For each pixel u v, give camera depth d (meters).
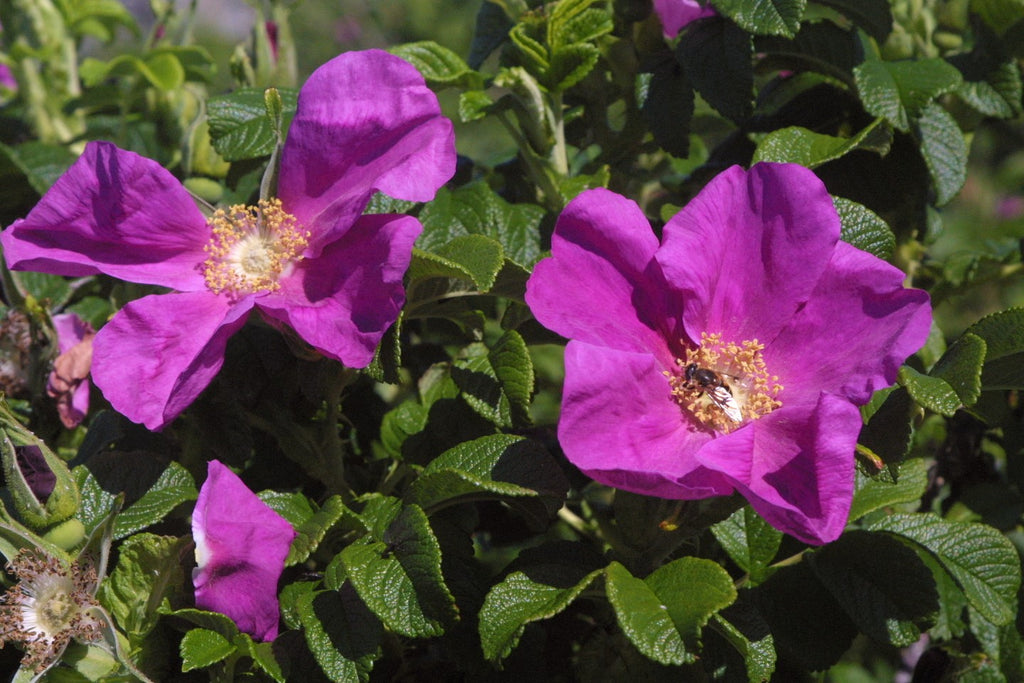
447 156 0.59
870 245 0.62
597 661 0.61
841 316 0.59
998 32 0.67
